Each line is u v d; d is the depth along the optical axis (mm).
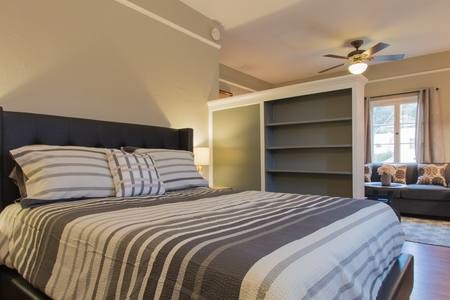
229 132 3744
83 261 1090
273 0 3377
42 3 2227
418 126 5258
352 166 2898
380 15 3734
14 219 1541
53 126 2156
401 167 5141
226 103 3727
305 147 3240
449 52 5000
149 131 2877
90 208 1454
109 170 2025
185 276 793
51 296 1166
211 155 3861
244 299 673
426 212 4363
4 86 2039
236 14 3674
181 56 3377
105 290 973
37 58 2197
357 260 993
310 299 692
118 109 2734
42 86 2225
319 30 4133
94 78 2549
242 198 1885
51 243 1244
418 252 2867
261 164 3488
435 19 3834
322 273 779
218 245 860
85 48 2484
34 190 1665
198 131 3637
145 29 2986
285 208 1503
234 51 4863
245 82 6012
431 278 2277
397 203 4594
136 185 2012
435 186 4547
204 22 3689
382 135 5730
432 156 5156
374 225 1337
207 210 1427
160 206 1546
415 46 4777
